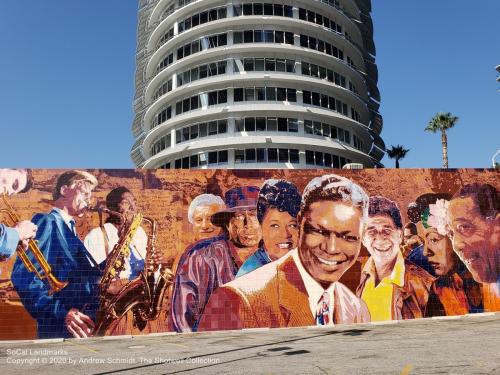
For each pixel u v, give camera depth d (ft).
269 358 37.17
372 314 60.13
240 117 168.96
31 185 59.93
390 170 64.03
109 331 57.52
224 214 61.36
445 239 62.80
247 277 60.08
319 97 179.11
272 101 171.32
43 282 57.88
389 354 35.94
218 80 171.32
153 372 33.40
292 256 60.90
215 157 166.30
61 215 59.57
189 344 47.98
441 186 64.13
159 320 58.34
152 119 200.75
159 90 195.52
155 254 59.77
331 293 60.39
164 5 203.51
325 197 62.64
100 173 61.05
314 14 189.67
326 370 30.83
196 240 60.54
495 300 61.87
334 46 191.72
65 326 57.11
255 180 62.49
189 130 174.91
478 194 64.39
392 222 62.59
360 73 208.13
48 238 58.90
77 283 58.23
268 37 179.11
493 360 31.73
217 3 183.93
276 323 59.26
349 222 62.13
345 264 61.16
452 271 62.08
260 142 163.22
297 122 171.01
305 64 180.45
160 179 61.57
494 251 63.16
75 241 59.16
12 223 58.80
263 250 60.85
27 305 57.11
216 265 60.08
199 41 182.60
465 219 63.52
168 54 192.24
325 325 59.36
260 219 61.52
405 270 61.57
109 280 58.70
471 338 42.39
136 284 58.90
